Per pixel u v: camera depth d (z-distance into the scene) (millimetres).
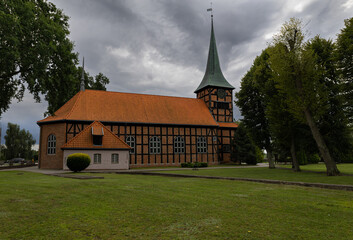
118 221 5793
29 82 19750
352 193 9867
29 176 18188
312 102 19000
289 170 25016
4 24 16016
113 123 33562
